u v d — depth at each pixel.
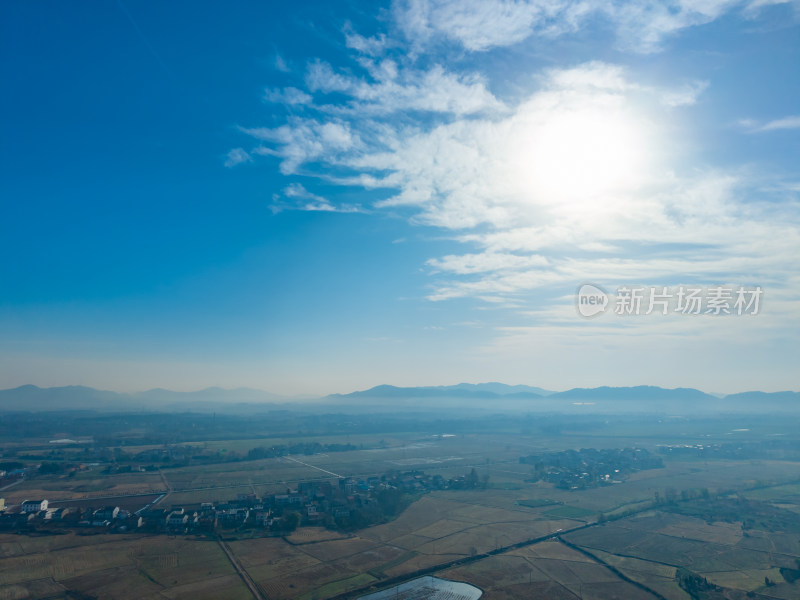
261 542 129.50
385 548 126.44
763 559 119.06
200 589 98.44
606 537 136.75
